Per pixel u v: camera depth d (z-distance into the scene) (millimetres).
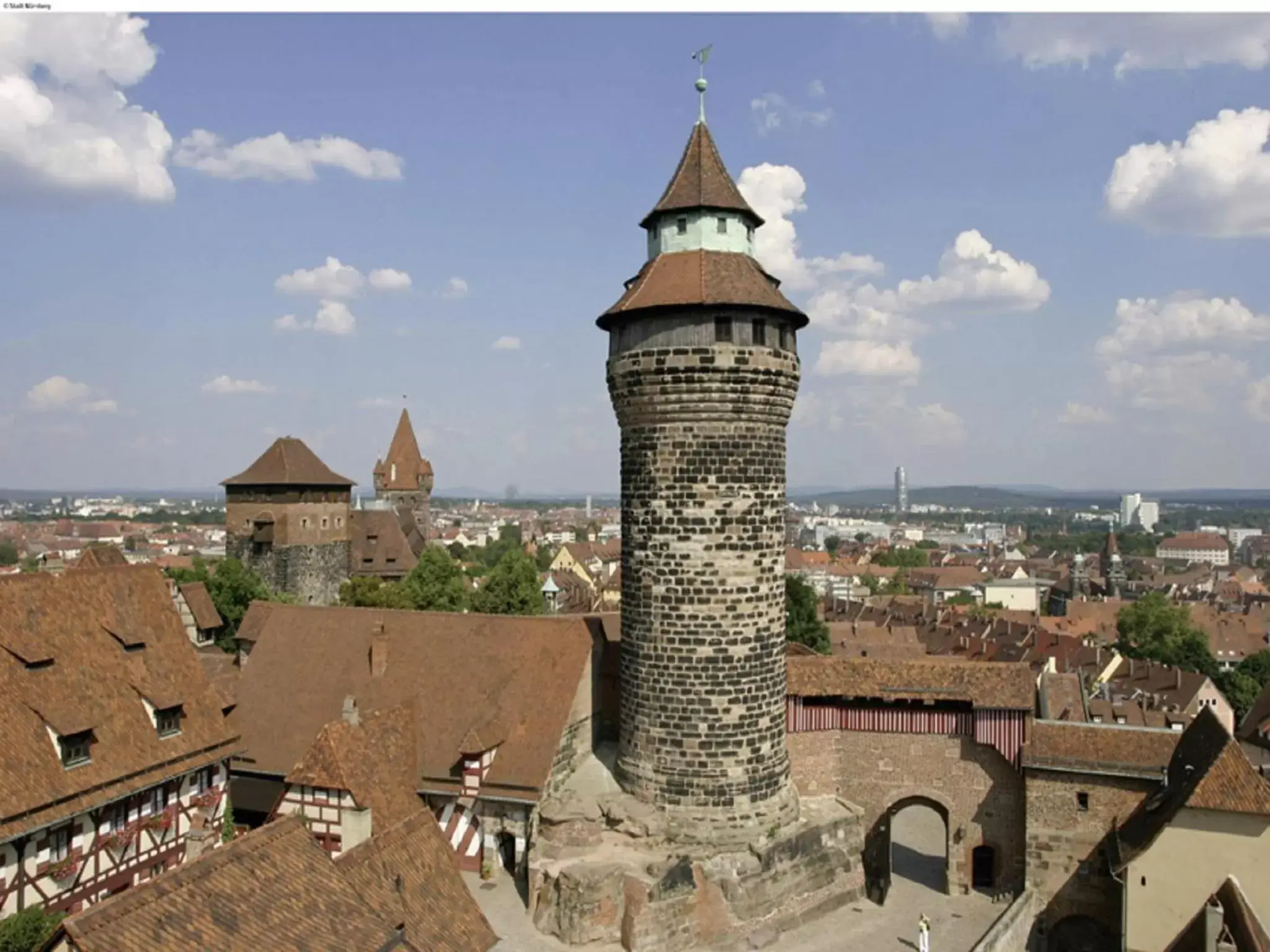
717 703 38406
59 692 35344
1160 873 35094
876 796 44469
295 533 102250
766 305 38312
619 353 39906
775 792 39656
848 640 117000
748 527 38844
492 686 43938
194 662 42031
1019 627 127750
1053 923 40906
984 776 43094
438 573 98250
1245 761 34750
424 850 28078
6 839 30500
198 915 20172
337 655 47688
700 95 41906
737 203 40031
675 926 35438
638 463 39656
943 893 43656
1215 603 179625
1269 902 33750
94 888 34188
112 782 34844
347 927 22375
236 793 45188
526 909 37594
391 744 40312
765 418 39156
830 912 40531
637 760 39625
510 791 39844
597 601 136500
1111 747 40781
